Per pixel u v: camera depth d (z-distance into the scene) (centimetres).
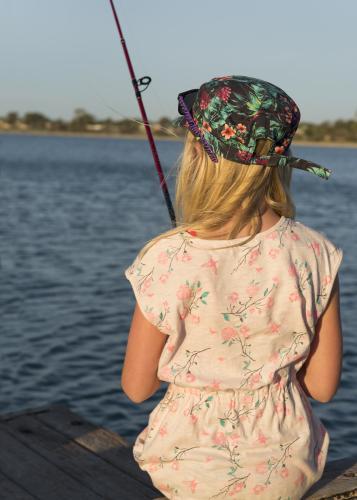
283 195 166
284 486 172
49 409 418
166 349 169
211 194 161
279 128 159
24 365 752
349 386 689
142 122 197
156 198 3116
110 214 2369
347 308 1050
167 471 175
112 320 951
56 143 17325
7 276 1248
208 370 169
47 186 3612
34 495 314
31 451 360
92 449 363
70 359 775
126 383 173
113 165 6725
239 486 170
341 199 3381
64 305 1036
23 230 1892
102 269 1352
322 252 172
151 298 165
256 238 165
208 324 166
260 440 171
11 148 12012
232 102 158
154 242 168
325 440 185
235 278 164
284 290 167
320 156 12612
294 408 175
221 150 159
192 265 163
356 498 211
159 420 177
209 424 171
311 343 178
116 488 321
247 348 169
